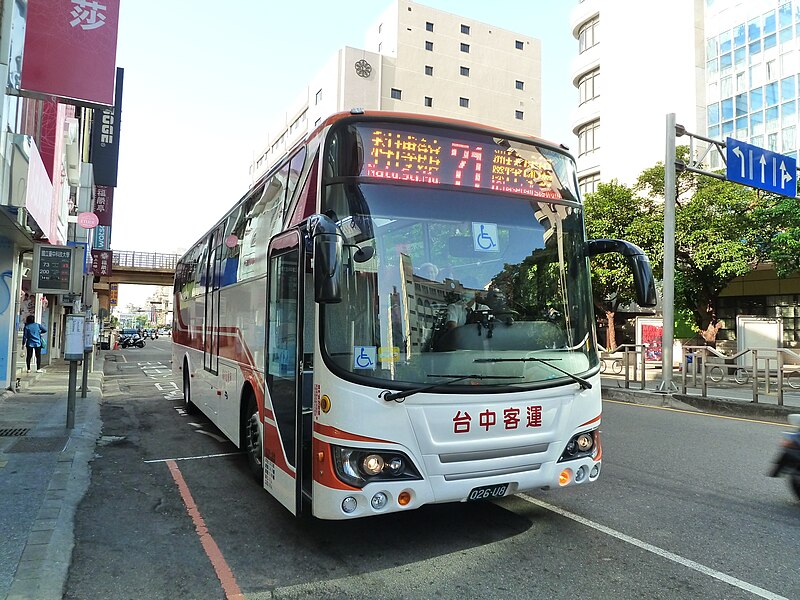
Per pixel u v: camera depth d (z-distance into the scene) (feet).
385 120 14.75
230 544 15.10
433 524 16.40
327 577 13.05
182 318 39.01
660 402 42.24
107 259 95.40
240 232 22.79
